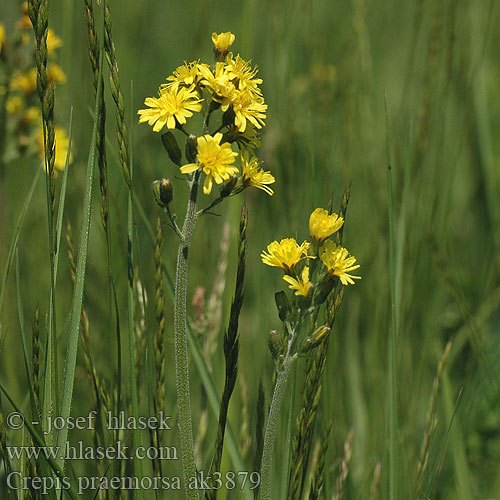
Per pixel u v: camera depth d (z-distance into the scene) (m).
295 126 6.66
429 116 6.46
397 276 4.84
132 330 3.64
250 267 6.89
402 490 4.73
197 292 5.01
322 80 6.98
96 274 6.12
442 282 6.55
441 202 6.97
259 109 3.16
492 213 7.30
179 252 3.16
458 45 7.22
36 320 3.24
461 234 8.33
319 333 3.13
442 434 5.42
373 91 7.48
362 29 6.94
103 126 3.43
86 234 3.34
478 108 7.66
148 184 6.69
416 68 7.57
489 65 8.76
